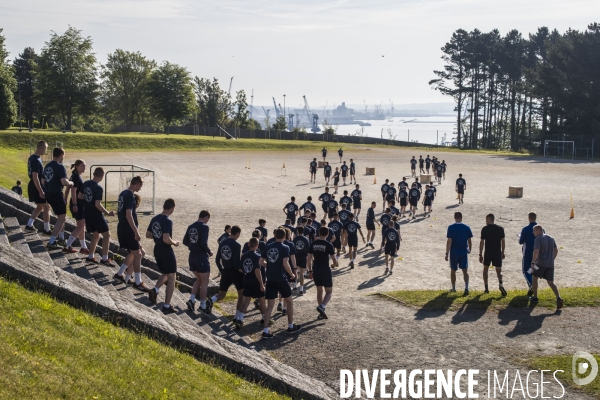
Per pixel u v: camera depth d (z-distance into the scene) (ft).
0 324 22.94
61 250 40.68
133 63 397.39
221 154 253.85
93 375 22.41
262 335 40.32
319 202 117.70
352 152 280.10
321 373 34.65
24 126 420.77
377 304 49.06
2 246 32.81
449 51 368.89
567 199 122.93
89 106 352.69
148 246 73.00
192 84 388.37
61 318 26.16
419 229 91.40
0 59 299.99
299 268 54.39
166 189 133.69
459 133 379.14
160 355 27.30
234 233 42.55
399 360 36.47
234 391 27.20
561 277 61.31
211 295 52.54
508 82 367.66
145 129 399.65
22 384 19.48
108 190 128.67
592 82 280.31
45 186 40.47
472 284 58.59
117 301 32.58
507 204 116.37
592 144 257.96
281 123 461.78
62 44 340.59
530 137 321.73
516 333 41.14
